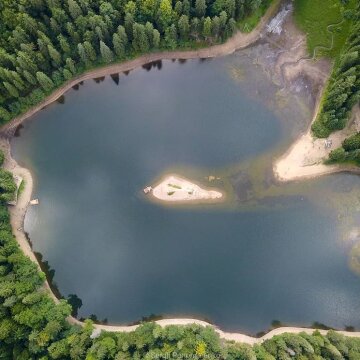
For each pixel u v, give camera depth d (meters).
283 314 82.06
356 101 77.50
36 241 87.38
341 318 80.88
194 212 85.56
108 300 84.69
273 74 87.38
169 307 83.56
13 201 86.19
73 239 87.25
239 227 84.75
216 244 84.81
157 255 85.50
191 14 83.94
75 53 85.38
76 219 87.88
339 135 83.19
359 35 78.12
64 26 81.94
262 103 87.06
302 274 82.81
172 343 72.94
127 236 86.44
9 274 76.19
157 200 86.31
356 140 76.81
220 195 85.31
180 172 86.81
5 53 78.44
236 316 82.50
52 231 87.62
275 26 88.12
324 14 86.62
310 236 83.44
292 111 85.88
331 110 79.69
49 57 83.88
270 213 84.44
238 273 83.81
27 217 87.75
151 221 86.25
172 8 83.06
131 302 84.25
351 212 82.94
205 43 88.06
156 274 85.00
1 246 78.69
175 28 83.75
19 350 72.00
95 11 82.69
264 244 84.06
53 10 78.44
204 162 86.69
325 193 83.81
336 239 82.81
